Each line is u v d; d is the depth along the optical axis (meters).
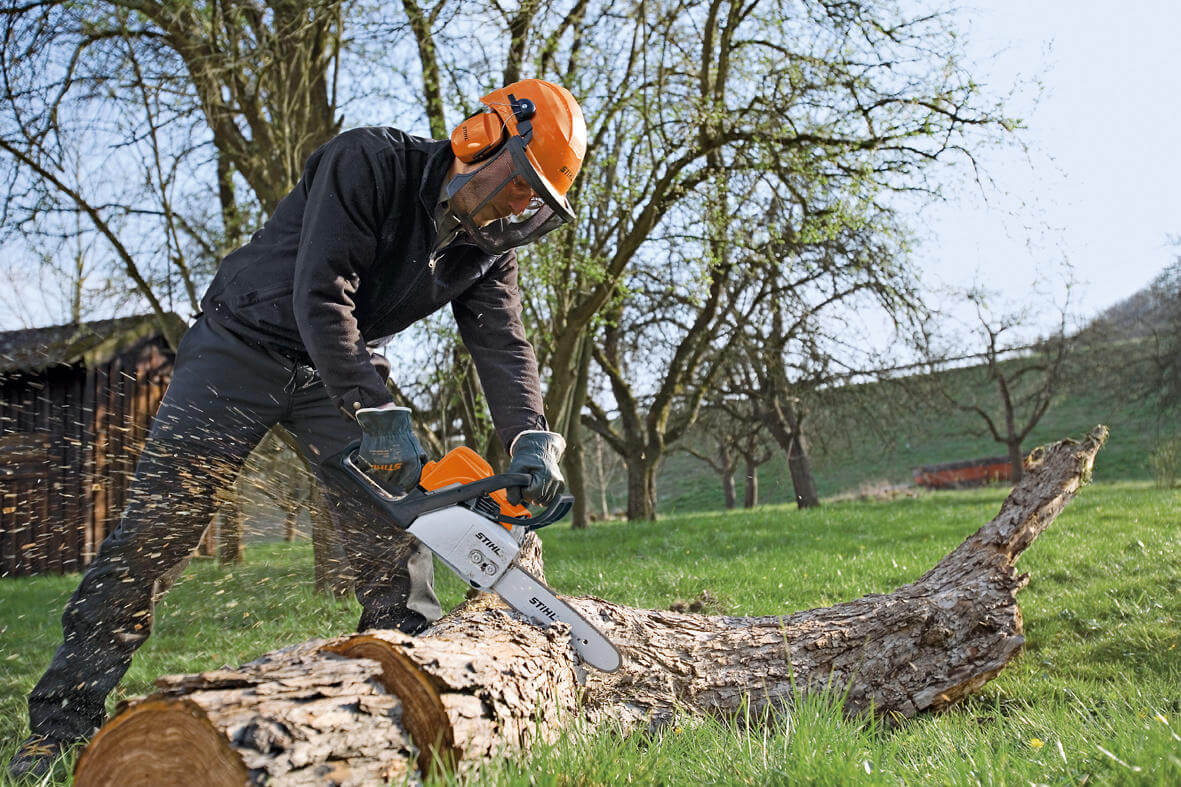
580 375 13.04
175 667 4.58
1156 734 1.81
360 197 2.37
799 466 20.12
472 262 2.72
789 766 1.74
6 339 11.14
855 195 10.62
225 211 9.62
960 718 2.98
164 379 12.91
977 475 30.50
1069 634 4.91
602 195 10.91
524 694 1.98
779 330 17.23
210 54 7.98
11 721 3.38
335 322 2.31
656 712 2.64
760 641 2.96
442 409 9.58
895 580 6.63
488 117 2.33
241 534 3.45
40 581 9.64
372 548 2.75
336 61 8.69
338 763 1.52
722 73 10.72
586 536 13.27
